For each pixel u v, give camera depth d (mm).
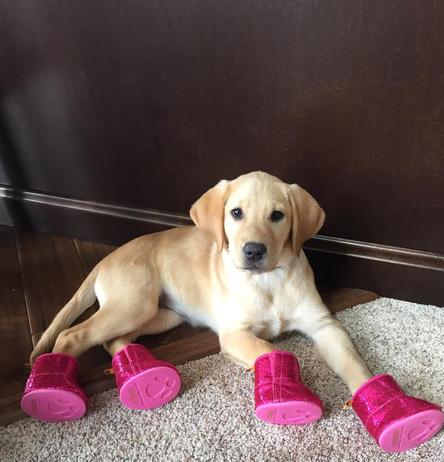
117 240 2180
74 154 2031
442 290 1734
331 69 1504
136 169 1979
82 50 1747
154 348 1671
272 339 1665
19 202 2242
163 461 1267
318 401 1293
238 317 1564
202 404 1411
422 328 1655
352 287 1896
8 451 1322
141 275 1652
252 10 1489
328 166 1681
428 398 1393
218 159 1820
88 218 2168
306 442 1280
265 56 1555
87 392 1482
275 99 1620
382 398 1237
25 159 2121
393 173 1609
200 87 1689
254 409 1384
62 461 1287
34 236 2270
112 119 1880
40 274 2031
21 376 1571
